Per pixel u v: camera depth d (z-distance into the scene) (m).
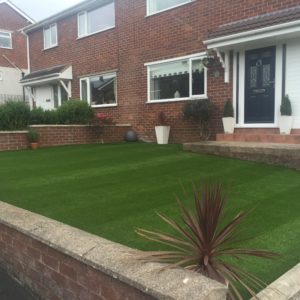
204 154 8.66
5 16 24.83
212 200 2.59
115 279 2.54
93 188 5.68
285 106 8.88
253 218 4.24
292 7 8.98
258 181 5.98
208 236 2.55
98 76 15.08
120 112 14.03
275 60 9.23
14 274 3.78
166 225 3.95
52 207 4.70
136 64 13.20
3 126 11.28
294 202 4.86
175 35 11.73
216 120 10.56
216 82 10.51
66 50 16.67
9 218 3.82
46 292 3.29
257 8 9.66
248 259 3.22
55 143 11.73
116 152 9.57
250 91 9.77
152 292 2.25
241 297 2.40
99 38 14.77
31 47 19.20
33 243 3.42
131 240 3.58
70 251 2.92
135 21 13.10
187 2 11.30
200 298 2.09
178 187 5.63
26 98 24.47
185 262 2.51
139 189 5.56
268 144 8.06
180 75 11.70
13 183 6.10
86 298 2.82
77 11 15.69
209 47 9.77
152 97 12.73
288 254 3.33
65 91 17.05
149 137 12.88
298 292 2.64
